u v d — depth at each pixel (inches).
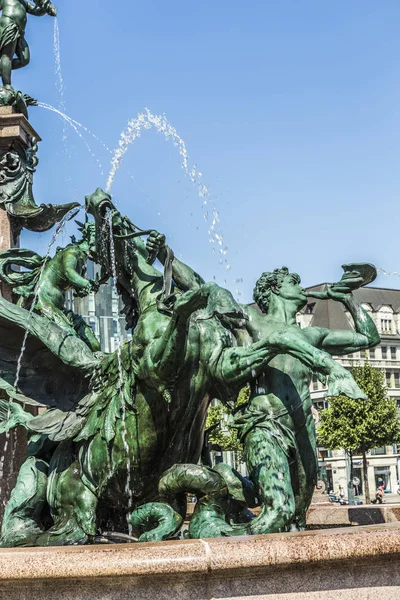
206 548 177.9
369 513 334.0
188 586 177.5
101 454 270.1
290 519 237.3
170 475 245.6
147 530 247.3
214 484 242.5
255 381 258.2
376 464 2237.9
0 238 384.5
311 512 348.8
